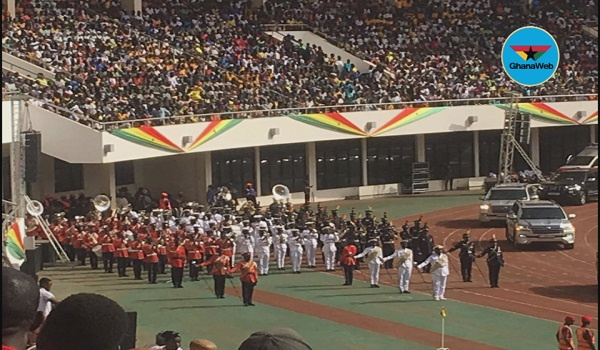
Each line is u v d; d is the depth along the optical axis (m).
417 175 64.62
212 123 52.84
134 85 54.25
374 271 36.03
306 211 45.12
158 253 38.16
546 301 33.16
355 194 63.72
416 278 38.06
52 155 47.56
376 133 60.28
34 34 55.03
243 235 39.88
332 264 40.22
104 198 46.84
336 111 59.00
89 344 5.09
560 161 70.56
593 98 67.00
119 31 59.78
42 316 6.51
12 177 37.19
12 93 42.00
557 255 42.91
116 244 38.81
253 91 58.44
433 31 72.62
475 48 71.69
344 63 67.50
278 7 71.50
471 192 65.62
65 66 53.34
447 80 67.50
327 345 26.77
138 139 48.97
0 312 5.31
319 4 73.19
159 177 58.16
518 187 52.31
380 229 40.84
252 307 32.50
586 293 34.50
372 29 71.81
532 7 76.94
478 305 32.56
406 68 68.00
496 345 26.72
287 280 38.03
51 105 47.44
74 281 37.69
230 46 64.00
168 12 65.94
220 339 27.62
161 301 33.66
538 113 65.19
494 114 64.06
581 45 73.00
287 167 60.97
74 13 59.81
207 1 68.56
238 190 58.34
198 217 43.00
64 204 48.53
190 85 56.84
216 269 33.91
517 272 39.06
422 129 62.12
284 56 64.81
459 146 67.38
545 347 26.47
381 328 29.00
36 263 39.03
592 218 53.81
